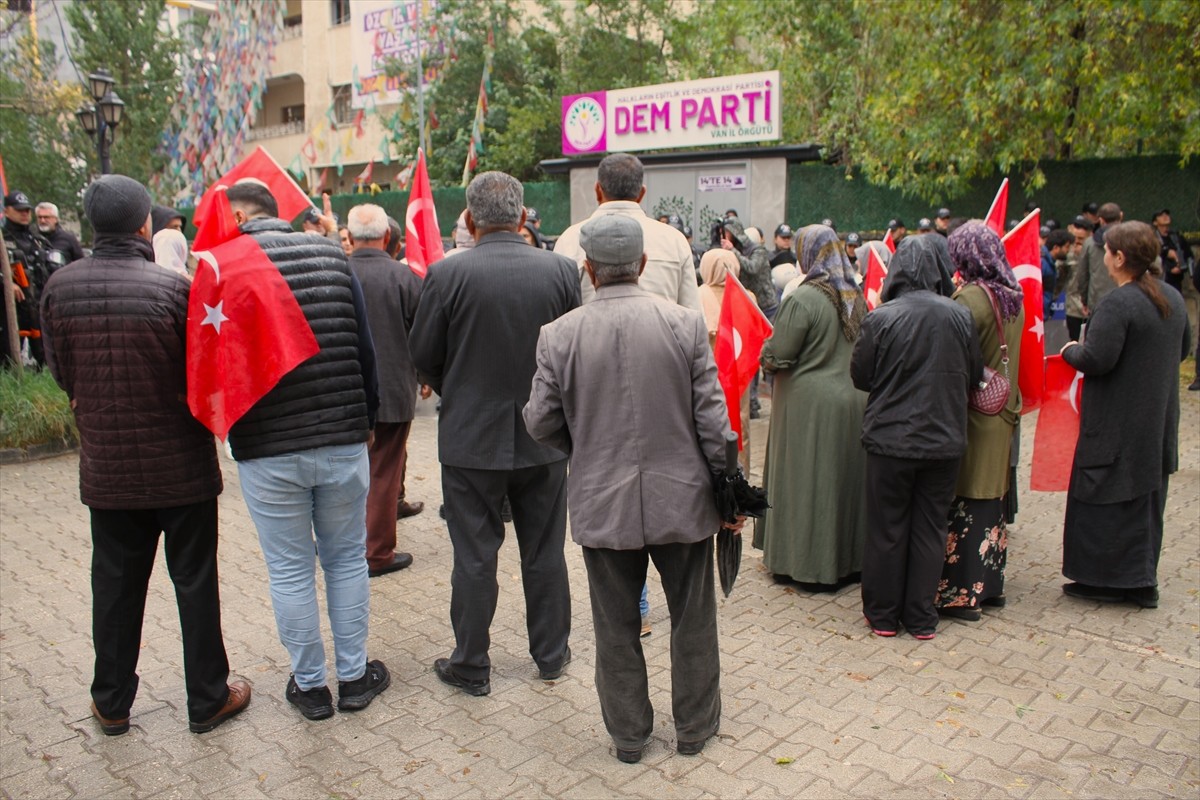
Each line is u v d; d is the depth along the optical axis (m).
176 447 3.29
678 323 3.09
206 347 3.14
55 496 6.72
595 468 3.09
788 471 4.84
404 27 27.62
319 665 3.60
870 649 4.19
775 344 4.78
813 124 17.66
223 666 3.56
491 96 23.36
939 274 4.18
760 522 5.21
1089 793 3.09
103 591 3.41
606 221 3.10
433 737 3.48
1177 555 5.40
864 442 4.24
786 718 3.58
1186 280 11.55
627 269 3.11
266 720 3.62
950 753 3.33
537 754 3.36
